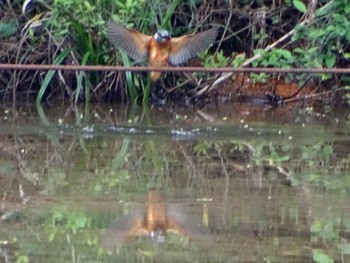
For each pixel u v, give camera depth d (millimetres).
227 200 9672
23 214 9156
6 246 8305
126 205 9445
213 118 14219
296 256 8094
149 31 15445
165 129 13289
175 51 11836
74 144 12242
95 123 13656
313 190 10070
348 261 7984
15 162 11242
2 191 9930
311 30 15234
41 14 15484
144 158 11477
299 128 13492
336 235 8633
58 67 12281
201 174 10711
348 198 9750
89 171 10844
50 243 8398
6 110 14836
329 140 12617
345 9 15141
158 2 15461
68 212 9234
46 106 15258
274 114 14727
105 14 15281
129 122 13773
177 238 8547
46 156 11547
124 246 8328
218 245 8375
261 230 8758
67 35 15383
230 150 11961
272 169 10945
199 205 9484
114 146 12141
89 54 15336
